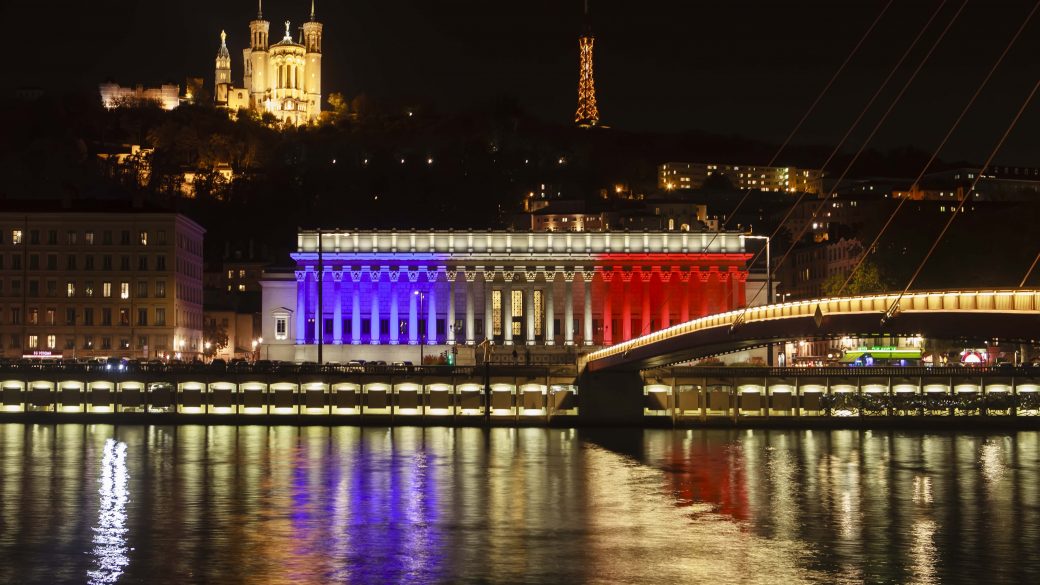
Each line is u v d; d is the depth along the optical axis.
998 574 94.56
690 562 98.44
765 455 164.75
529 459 159.00
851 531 111.38
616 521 115.69
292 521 115.38
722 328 165.38
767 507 123.38
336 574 94.38
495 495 129.88
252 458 158.75
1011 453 167.75
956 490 134.25
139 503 125.00
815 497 129.62
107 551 102.50
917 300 131.12
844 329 142.75
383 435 189.88
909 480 141.38
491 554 101.12
